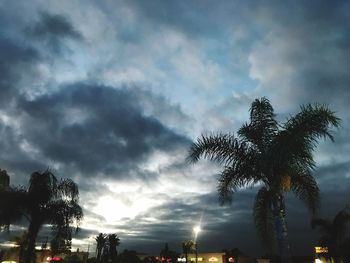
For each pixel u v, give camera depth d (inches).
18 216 722.2
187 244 3080.7
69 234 748.6
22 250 1035.3
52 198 749.9
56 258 2148.1
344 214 1365.7
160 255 3634.4
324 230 1397.6
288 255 466.6
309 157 466.6
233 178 517.0
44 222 738.8
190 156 521.3
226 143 520.1
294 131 467.5
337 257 1423.5
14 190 735.7
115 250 3299.7
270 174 498.6
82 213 767.1
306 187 533.0
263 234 513.7
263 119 524.4
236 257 3248.0
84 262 2524.6
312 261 2197.3
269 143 506.3
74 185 772.0
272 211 495.8
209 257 3319.4
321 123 463.2
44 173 751.7
